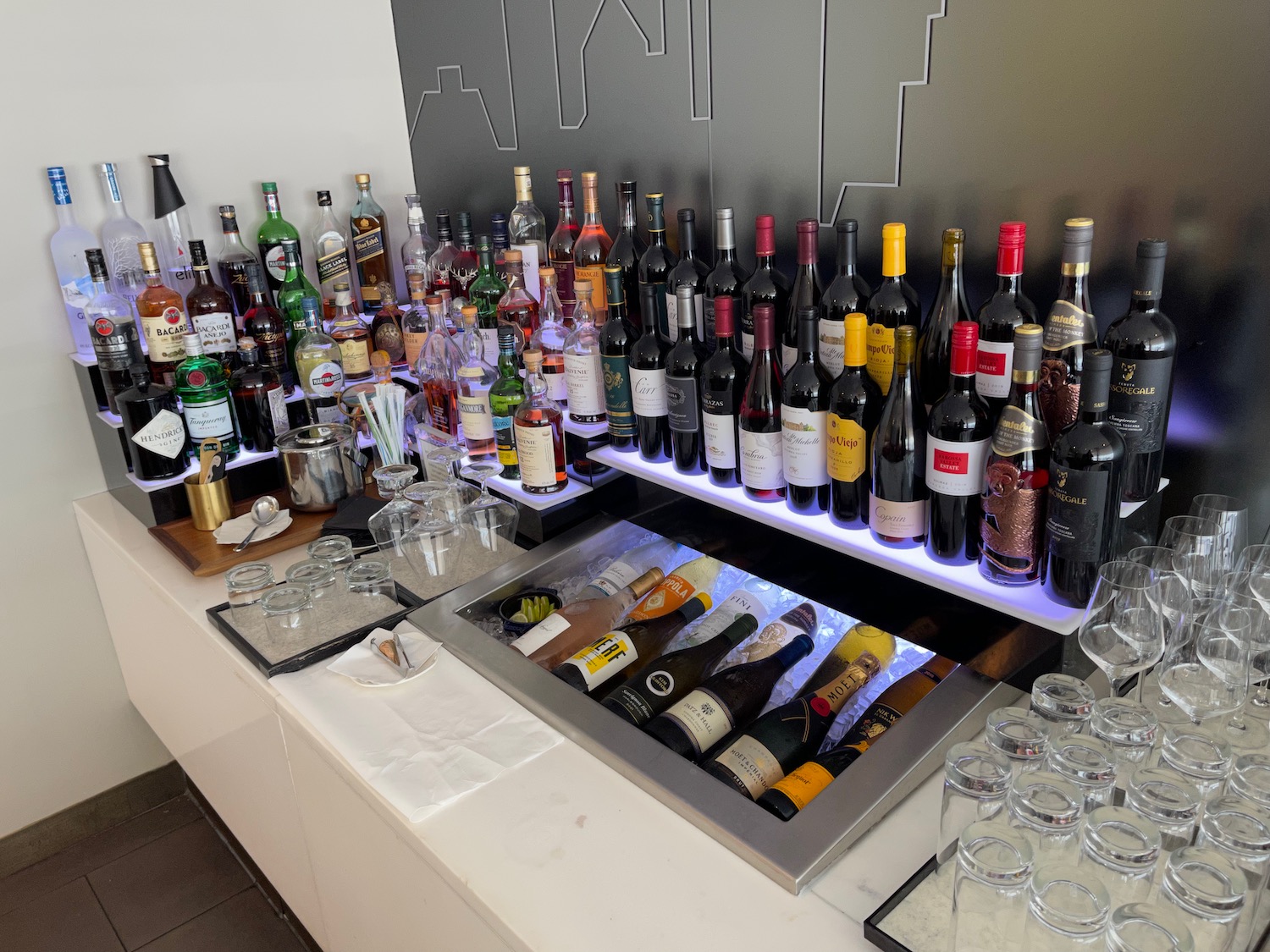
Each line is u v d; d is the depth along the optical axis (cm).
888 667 131
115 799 221
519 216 192
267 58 200
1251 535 113
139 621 183
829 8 135
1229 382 110
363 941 135
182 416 178
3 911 197
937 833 95
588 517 164
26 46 173
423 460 171
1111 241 114
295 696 125
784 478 131
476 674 128
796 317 124
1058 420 109
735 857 94
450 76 207
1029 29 114
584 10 172
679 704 122
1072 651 105
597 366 158
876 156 136
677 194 169
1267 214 101
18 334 183
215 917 193
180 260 196
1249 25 97
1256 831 71
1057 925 62
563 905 89
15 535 193
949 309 121
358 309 222
